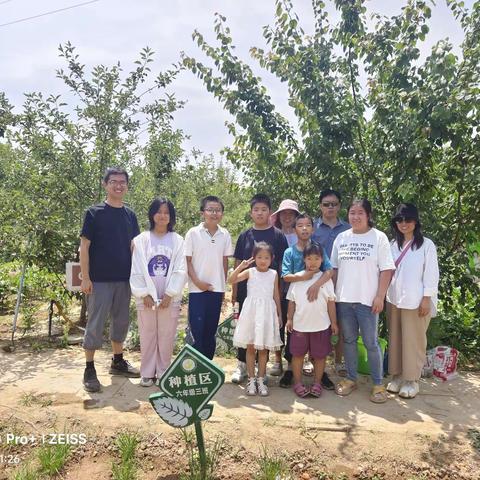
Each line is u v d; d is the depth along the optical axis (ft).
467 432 11.42
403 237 14.06
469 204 16.29
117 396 13.07
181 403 9.45
